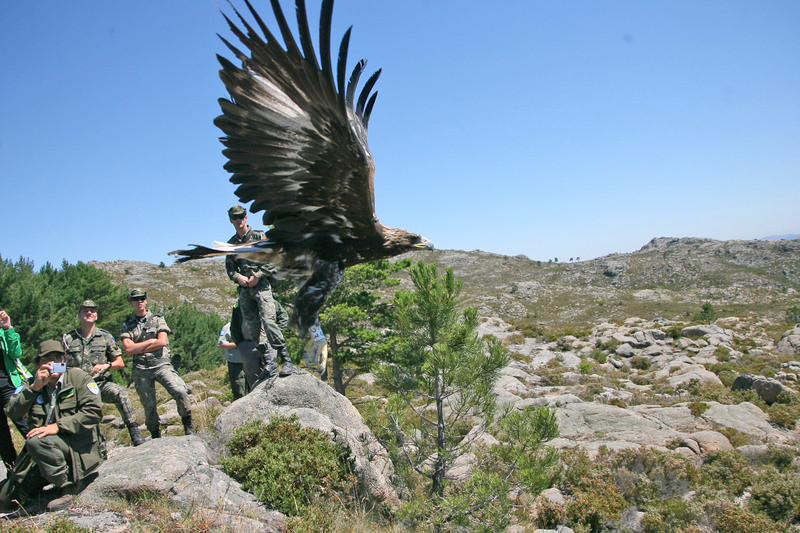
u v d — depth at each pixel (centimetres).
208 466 704
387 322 2333
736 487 1425
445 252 19050
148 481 617
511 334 4856
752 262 15538
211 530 568
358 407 2012
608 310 12456
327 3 379
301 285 565
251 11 386
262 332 938
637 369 3912
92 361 740
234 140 432
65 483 600
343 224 516
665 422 2089
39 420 614
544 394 2788
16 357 710
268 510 670
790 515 1238
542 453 855
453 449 902
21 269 4212
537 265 17788
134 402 1589
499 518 759
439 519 762
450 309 871
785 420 2103
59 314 3794
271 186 462
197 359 4678
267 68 407
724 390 2791
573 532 1093
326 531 647
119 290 4959
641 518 1183
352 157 446
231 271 836
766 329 4838
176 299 9650
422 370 895
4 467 777
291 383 916
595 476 1361
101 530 541
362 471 834
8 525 532
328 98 407
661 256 17288
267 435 804
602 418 1995
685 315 11075
